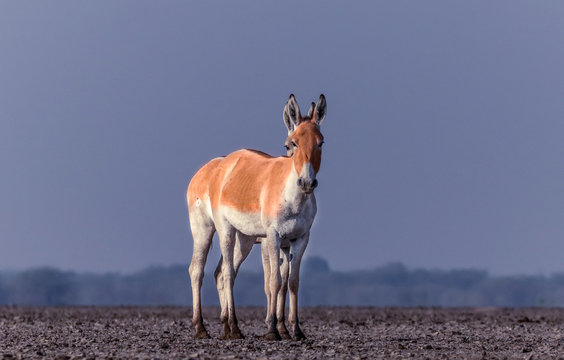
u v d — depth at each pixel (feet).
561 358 172.35
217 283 228.43
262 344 195.42
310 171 187.42
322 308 536.83
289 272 209.56
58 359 168.35
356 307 571.69
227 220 209.77
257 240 244.63
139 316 376.48
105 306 598.34
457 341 217.97
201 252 223.10
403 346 194.70
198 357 169.68
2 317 361.71
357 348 190.80
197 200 223.10
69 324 305.12
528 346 202.69
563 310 501.15
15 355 178.19
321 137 191.52
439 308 553.64
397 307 581.53
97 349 191.72
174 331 263.70
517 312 456.04
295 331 205.98
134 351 184.34
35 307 548.31
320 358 168.66
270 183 198.49
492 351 189.78
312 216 199.72
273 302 200.23
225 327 219.82
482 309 527.81
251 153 215.51
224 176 214.07
